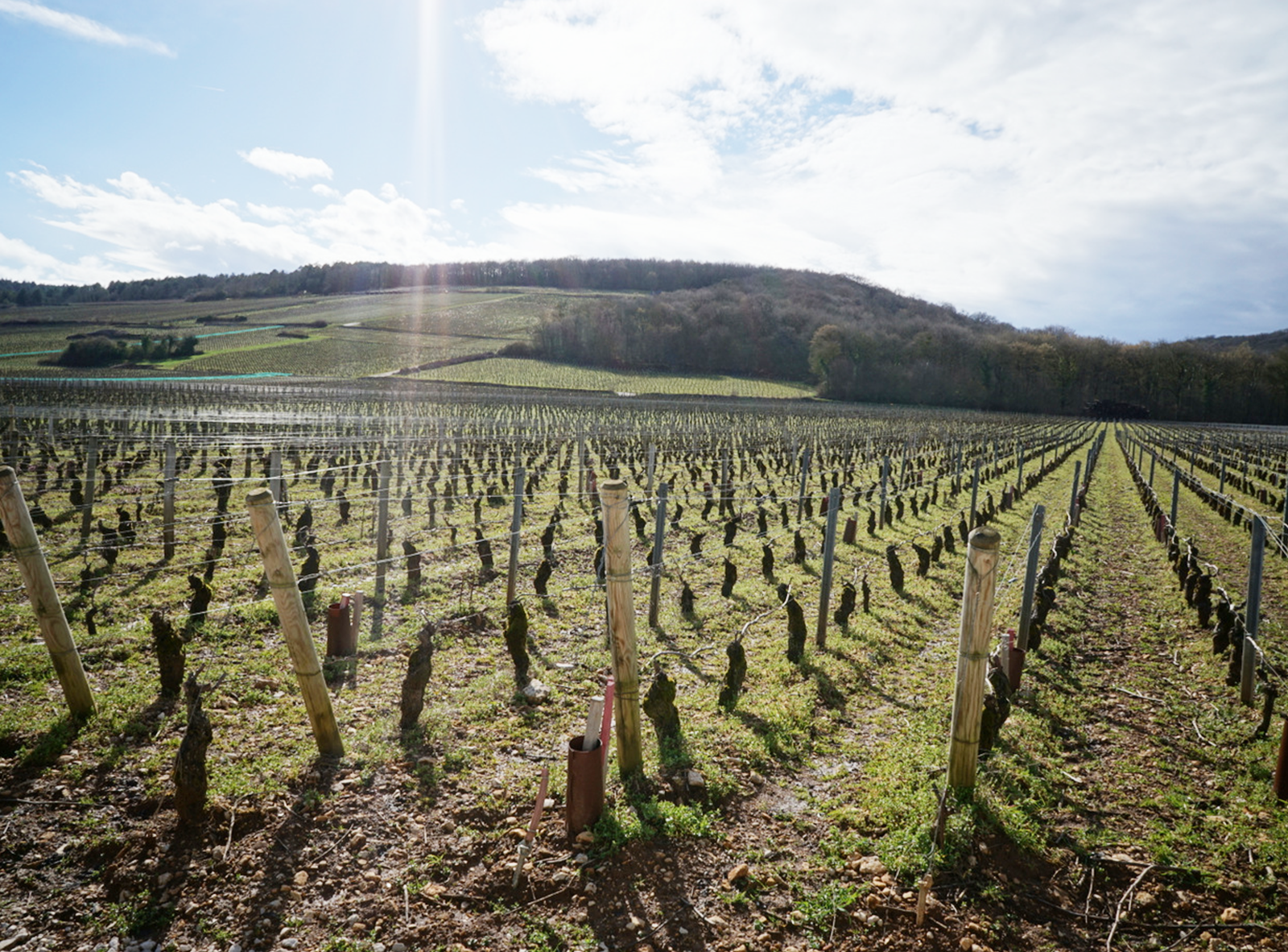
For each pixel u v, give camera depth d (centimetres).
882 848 432
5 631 725
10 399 4141
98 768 481
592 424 3972
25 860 399
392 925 369
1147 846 447
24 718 533
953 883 407
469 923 373
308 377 7669
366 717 585
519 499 901
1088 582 1149
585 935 366
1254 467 3162
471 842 430
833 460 2961
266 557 472
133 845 412
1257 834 462
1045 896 406
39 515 1223
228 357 8869
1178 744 594
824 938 372
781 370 10894
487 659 740
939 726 599
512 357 10069
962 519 1491
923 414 7400
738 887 404
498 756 537
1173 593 1084
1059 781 523
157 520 1316
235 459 2225
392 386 7162
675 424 4253
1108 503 2175
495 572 1073
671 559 1244
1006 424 6450
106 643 695
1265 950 370
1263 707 625
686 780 498
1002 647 668
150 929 363
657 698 565
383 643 758
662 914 381
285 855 412
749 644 828
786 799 497
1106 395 9881
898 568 1056
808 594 1041
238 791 455
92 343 8662
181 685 598
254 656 700
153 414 3419
